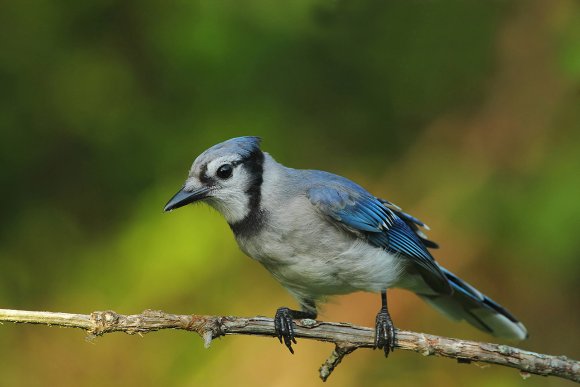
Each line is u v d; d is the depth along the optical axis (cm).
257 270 1205
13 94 1309
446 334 1166
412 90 1370
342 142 1337
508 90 1285
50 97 1318
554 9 1273
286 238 830
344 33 1363
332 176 882
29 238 1277
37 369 1177
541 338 1194
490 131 1277
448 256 1214
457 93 1347
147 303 1196
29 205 1294
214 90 1320
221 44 1300
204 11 1303
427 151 1310
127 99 1323
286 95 1337
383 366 1171
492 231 1210
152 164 1294
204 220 1206
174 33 1310
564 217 1175
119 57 1331
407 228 885
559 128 1249
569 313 1195
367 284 847
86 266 1242
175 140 1300
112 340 1183
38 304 1241
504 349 723
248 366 1156
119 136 1312
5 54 1312
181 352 1173
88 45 1330
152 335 1185
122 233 1240
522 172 1233
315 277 838
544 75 1268
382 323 769
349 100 1360
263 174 852
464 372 1170
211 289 1200
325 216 836
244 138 866
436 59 1387
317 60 1359
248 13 1302
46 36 1320
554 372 709
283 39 1318
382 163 1318
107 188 1299
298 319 802
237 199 845
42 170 1306
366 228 841
